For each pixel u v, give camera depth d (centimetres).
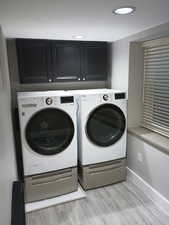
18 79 291
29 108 216
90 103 239
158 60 242
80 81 302
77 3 132
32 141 223
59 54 280
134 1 131
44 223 204
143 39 239
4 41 230
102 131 262
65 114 232
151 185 238
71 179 249
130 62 261
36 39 265
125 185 270
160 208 222
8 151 158
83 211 220
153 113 262
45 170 233
